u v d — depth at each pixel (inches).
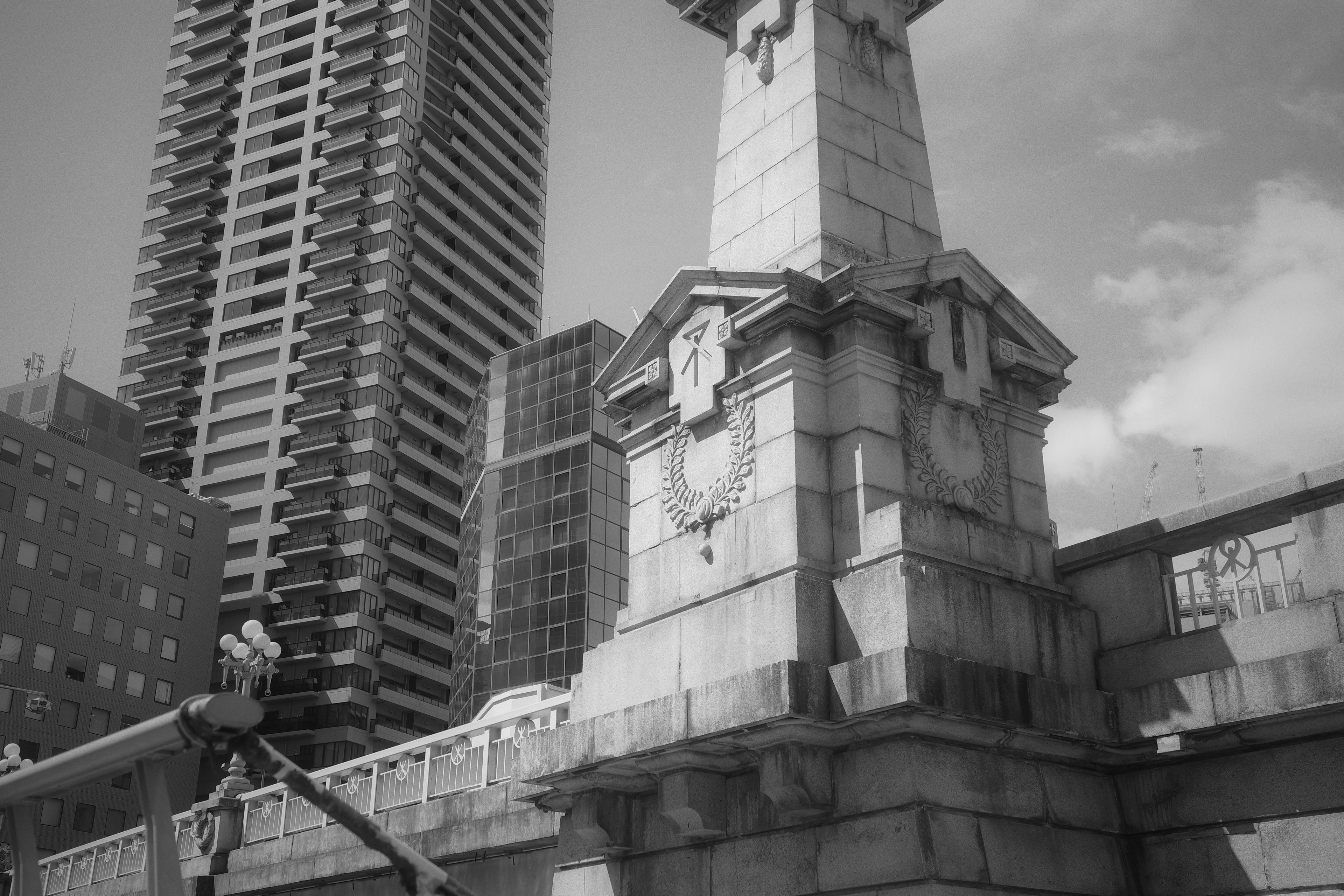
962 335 712.4
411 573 4407.0
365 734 4062.5
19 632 3267.7
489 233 5064.0
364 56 4842.5
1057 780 621.0
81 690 3383.4
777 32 832.3
